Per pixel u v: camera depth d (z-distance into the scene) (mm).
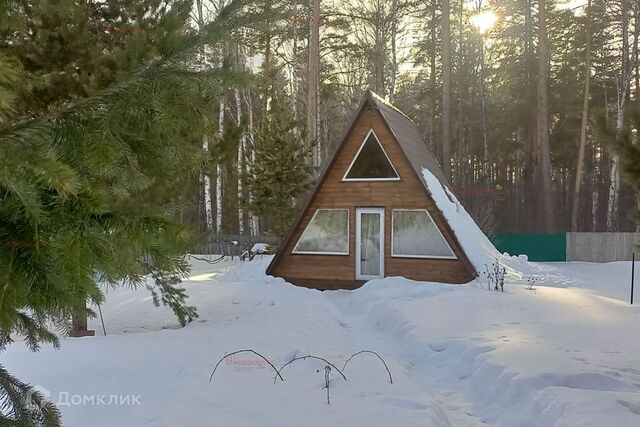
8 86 1660
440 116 37969
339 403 4543
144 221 1834
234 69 2408
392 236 13656
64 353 5922
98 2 6805
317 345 6906
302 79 28812
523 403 4727
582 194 37938
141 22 5570
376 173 13953
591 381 4965
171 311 9922
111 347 6258
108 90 2084
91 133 1896
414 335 7465
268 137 20062
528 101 34656
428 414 4301
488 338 6801
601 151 35531
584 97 29484
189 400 4480
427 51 33969
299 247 14438
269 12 2391
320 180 14188
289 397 4656
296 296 11734
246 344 6547
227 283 13812
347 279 13945
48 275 1578
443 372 6141
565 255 24906
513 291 11258
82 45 5539
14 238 1574
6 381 2078
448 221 13070
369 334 8656
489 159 38281
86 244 1687
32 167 1349
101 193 1703
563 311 9008
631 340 6719
